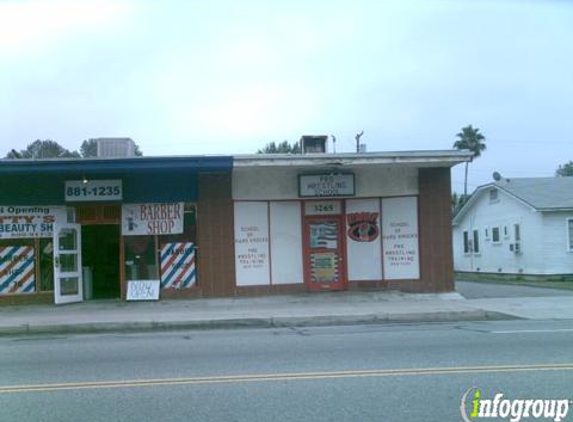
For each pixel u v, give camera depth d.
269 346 11.04
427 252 19.52
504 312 15.73
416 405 6.70
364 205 19.69
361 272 19.64
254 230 19.38
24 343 12.48
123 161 17.61
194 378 8.24
